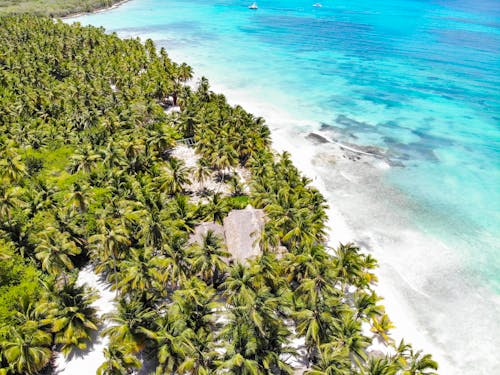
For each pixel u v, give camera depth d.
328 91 134.75
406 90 137.88
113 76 116.12
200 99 100.12
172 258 44.09
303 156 87.75
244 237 53.72
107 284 51.19
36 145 81.00
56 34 164.00
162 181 64.69
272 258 44.69
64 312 39.59
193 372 35.81
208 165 72.38
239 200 67.56
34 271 48.78
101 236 46.09
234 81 141.12
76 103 91.50
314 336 37.03
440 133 104.25
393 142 97.81
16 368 37.09
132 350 37.78
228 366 33.69
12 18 188.00
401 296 52.56
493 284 55.31
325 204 70.62
